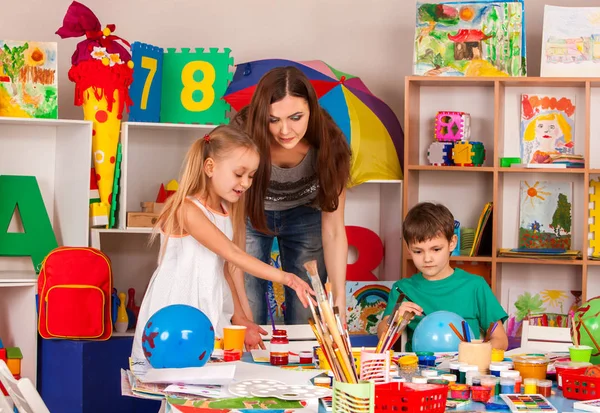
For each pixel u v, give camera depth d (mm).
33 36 3404
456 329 1854
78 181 3174
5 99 3123
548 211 3510
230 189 1999
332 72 3439
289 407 1323
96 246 3121
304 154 2492
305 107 2227
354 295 3334
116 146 3172
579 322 1827
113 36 3176
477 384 1493
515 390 1493
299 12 3662
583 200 3484
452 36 3400
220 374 1461
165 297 1999
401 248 3371
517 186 3551
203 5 3594
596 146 3510
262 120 2217
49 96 3174
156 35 3551
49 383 2998
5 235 3166
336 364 1241
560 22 3389
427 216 2605
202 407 1309
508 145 3553
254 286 2838
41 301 2963
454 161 3400
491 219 3367
